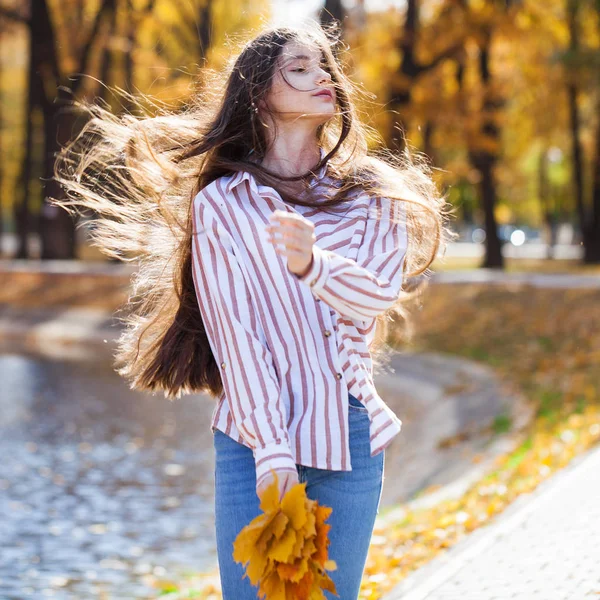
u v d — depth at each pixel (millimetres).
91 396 18375
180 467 12227
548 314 22125
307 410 2969
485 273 32625
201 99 3559
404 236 3188
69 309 31953
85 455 12977
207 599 6438
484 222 38938
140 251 3557
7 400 17812
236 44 3705
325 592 2975
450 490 9359
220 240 3080
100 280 33406
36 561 8367
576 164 41438
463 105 28797
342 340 3021
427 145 30609
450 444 12625
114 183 3609
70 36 35375
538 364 17812
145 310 3555
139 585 7691
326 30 3570
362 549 3018
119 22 34500
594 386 14578
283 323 3025
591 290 23812
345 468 2955
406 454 12844
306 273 2773
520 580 4938
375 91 28578
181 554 8555
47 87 34000
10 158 54469
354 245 3123
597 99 39906
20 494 10805
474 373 18188
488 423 13461
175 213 3381
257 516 2877
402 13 29906
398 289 3113
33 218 58938
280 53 3225
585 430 10969
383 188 3219
